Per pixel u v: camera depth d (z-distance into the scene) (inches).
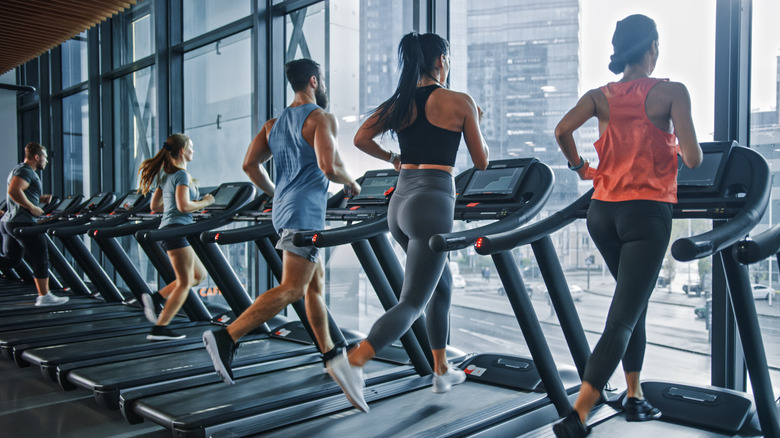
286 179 107.2
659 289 114.8
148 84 254.4
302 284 103.3
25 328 176.6
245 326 96.8
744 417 87.7
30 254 208.2
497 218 97.3
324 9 178.4
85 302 217.5
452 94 86.1
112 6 205.8
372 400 105.8
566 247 127.7
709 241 61.4
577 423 64.3
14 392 130.9
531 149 134.9
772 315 100.7
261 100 185.8
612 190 75.1
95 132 280.1
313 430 92.7
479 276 145.5
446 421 94.7
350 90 173.5
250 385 115.9
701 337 108.3
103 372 124.5
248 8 195.6
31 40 241.8
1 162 338.6
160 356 139.9
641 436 84.7
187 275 154.0
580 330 92.8
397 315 80.6
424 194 85.4
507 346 140.8
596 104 78.7
